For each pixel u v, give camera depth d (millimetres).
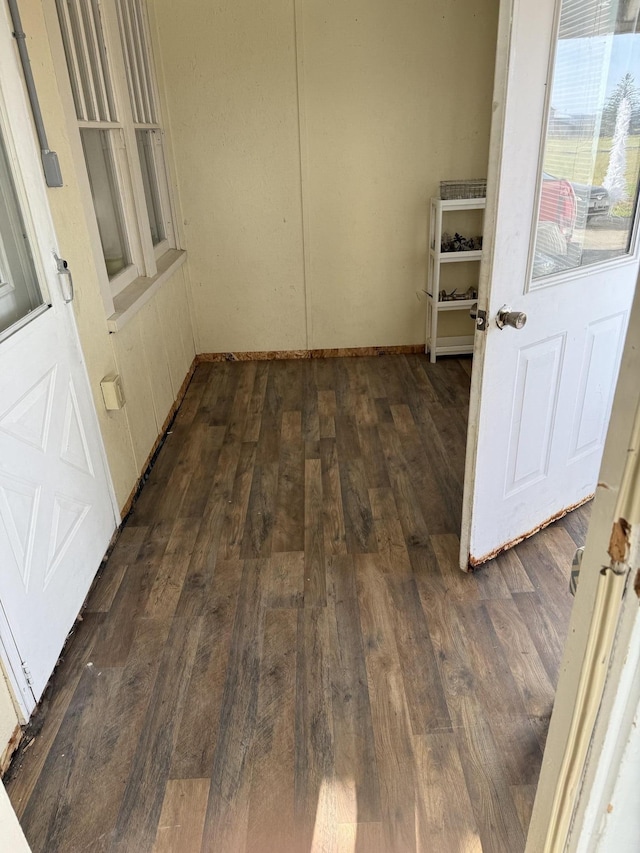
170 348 3492
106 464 2297
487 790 1415
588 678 651
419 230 4039
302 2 3459
